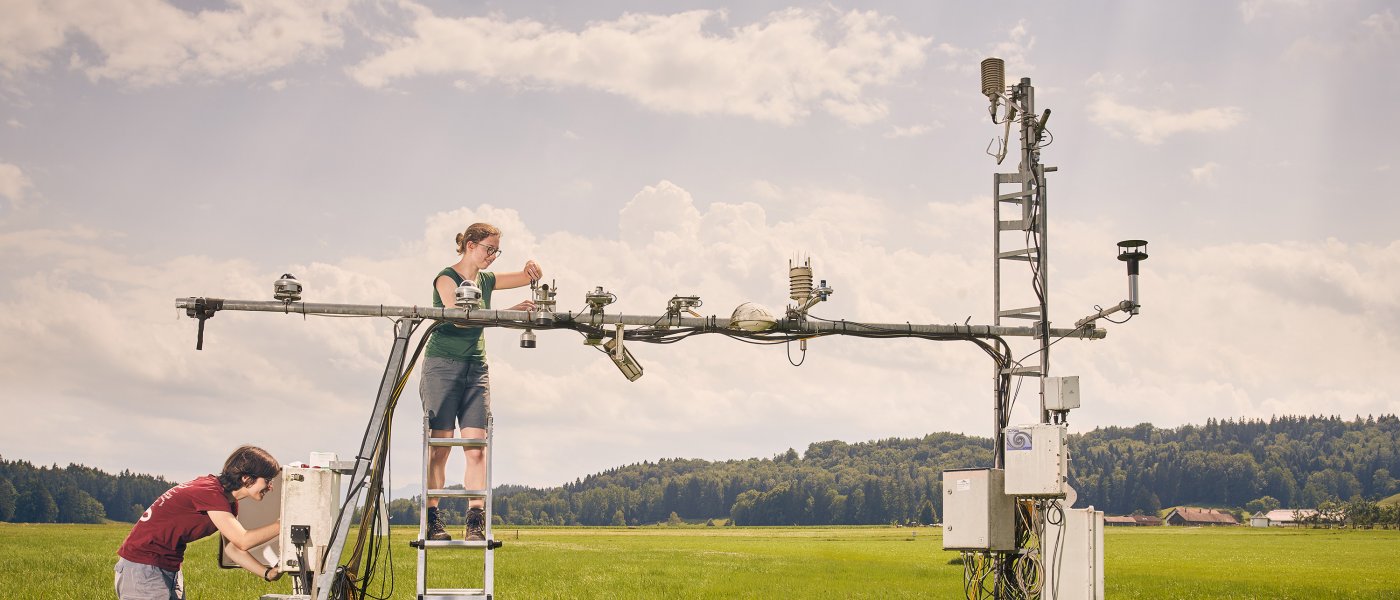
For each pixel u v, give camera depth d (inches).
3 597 854.5
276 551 471.8
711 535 4933.6
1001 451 605.9
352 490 463.8
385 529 497.7
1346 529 6368.1
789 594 1161.4
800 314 574.9
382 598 490.6
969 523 576.1
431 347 553.9
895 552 2664.9
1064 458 551.5
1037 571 567.2
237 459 445.7
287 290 512.7
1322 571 1985.7
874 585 1306.6
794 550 2770.7
